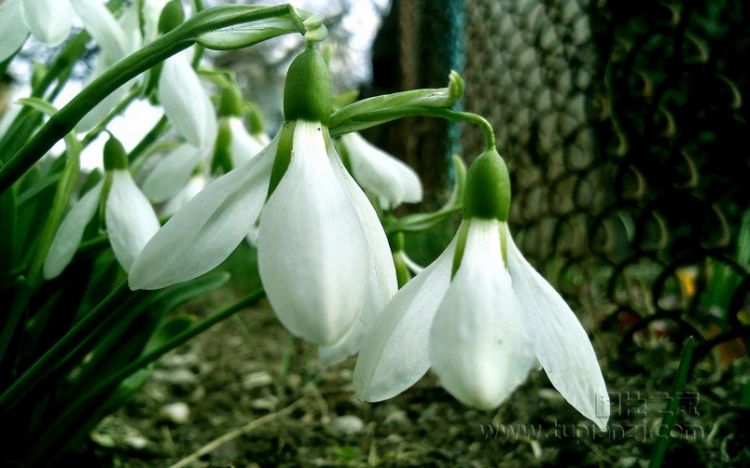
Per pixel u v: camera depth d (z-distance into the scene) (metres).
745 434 0.17
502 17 0.34
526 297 0.09
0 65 0.14
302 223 0.08
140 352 0.17
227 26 0.09
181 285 0.18
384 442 0.22
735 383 0.21
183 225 0.08
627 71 0.25
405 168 0.17
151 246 0.08
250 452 0.22
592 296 0.28
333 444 0.22
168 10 0.14
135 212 0.14
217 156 0.18
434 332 0.08
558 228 0.29
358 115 0.09
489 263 0.09
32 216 0.16
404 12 0.47
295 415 0.26
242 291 0.52
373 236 0.09
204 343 0.39
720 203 0.26
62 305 0.15
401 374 0.08
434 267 0.09
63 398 0.16
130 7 0.14
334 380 0.30
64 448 0.16
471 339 0.08
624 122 0.26
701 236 0.23
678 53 0.23
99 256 0.16
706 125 0.23
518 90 0.33
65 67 0.16
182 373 0.31
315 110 0.09
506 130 0.34
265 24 0.09
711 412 0.19
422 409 0.25
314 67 0.09
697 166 0.25
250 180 0.09
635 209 0.26
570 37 0.29
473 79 0.37
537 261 0.32
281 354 0.35
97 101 0.10
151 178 0.18
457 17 0.39
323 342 0.07
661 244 0.25
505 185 0.09
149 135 0.17
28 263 0.16
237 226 0.09
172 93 0.14
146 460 0.21
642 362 0.23
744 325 0.20
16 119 0.17
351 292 0.08
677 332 0.26
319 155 0.09
